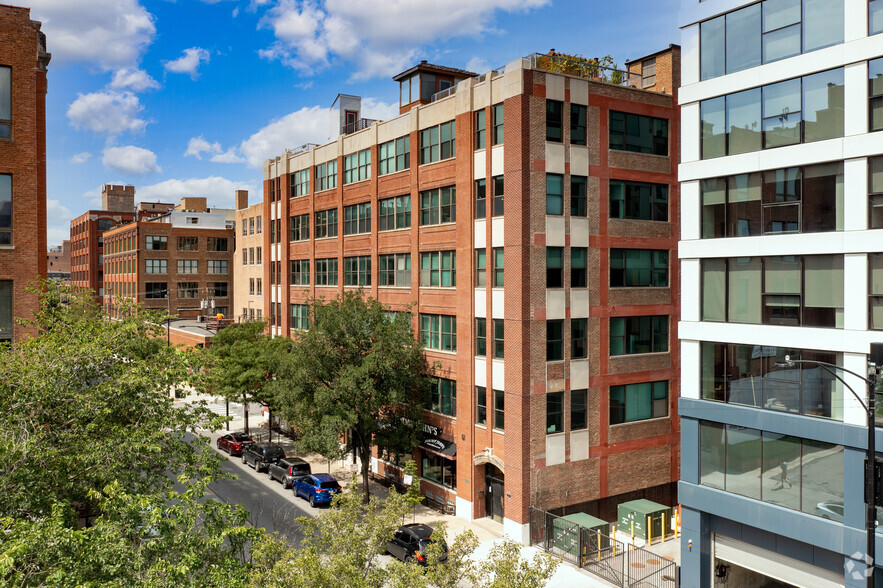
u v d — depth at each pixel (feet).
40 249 80.07
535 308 94.58
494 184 99.25
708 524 75.10
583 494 99.60
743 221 71.00
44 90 82.12
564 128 97.60
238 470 130.31
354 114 160.86
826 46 63.98
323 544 55.52
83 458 51.11
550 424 96.48
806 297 65.46
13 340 74.84
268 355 144.36
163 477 57.98
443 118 109.29
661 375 108.58
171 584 40.01
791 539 67.26
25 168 76.02
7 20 74.95
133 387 57.72
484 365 101.09
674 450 110.32
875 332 59.88
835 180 63.46
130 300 70.38
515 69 94.12
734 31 71.77
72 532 39.99
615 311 103.35
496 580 50.75
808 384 64.95
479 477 103.09
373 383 102.42
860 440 60.23
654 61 115.03
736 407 70.64
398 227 122.01
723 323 72.33
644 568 83.35
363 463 107.24
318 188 150.00
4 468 47.50
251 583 45.19
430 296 113.19
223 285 316.60
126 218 387.75
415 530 84.12
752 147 70.03
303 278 157.69
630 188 105.50
